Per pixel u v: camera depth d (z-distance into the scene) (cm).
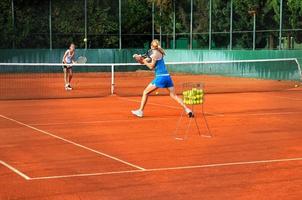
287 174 740
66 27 3450
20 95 1998
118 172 748
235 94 2031
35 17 3406
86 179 709
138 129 1156
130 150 913
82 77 3097
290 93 2084
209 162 818
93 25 3512
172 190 656
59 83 2645
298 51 2641
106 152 895
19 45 3384
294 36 2720
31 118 1335
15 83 2644
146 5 3631
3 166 786
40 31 3419
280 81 2703
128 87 2381
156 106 1609
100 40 3534
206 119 1320
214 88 2305
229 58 3023
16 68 3334
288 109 1541
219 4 3150
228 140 1020
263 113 1445
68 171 754
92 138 1037
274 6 2830
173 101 1766
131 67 3547
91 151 903
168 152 898
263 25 2906
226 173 745
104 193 642
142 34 3622
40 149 920
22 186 672
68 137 1047
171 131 1130
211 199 619
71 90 2227
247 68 2922
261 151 909
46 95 2000
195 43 3328
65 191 650
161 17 3556
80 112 1461
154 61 1281
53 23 3431
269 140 1020
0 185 677
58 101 1775
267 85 2473
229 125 1220
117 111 1486
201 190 656
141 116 1359
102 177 720
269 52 2795
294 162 820
